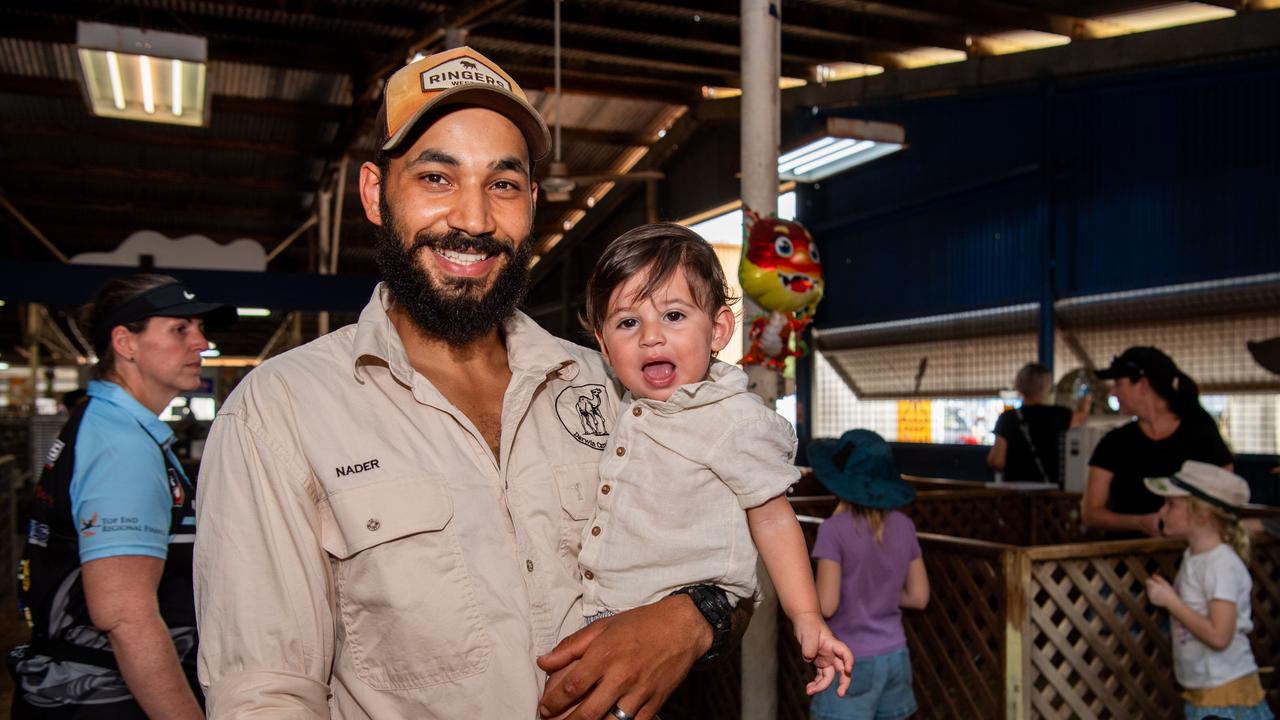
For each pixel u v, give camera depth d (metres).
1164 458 3.51
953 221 9.05
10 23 8.30
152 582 1.87
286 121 11.23
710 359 1.60
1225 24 6.62
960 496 5.18
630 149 13.08
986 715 3.38
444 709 1.19
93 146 11.77
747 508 1.49
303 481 1.22
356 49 9.12
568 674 1.18
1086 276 7.79
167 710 1.84
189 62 5.84
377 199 1.42
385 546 1.21
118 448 1.91
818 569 3.04
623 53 9.52
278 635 1.15
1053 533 5.25
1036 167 8.06
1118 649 3.51
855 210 10.27
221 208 14.09
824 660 1.42
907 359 9.66
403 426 1.29
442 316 1.34
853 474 3.08
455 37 7.46
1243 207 6.68
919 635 3.73
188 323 2.17
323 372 1.29
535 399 1.46
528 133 1.41
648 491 1.45
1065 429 5.58
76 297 6.94
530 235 1.41
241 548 1.17
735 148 11.37
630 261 1.54
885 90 9.05
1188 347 7.10
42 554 1.94
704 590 1.36
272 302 7.40
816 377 10.87
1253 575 3.80
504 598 1.26
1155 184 7.28
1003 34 8.45
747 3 2.96
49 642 1.91
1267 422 6.61
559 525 1.38
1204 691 2.96
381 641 1.21
